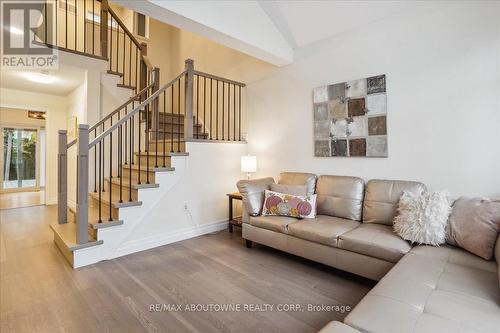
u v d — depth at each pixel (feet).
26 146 26.89
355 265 7.35
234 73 14.67
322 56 10.94
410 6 8.57
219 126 15.52
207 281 7.66
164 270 8.37
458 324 3.63
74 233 9.64
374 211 8.65
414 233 6.82
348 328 3.69
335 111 10.53
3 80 14.25
